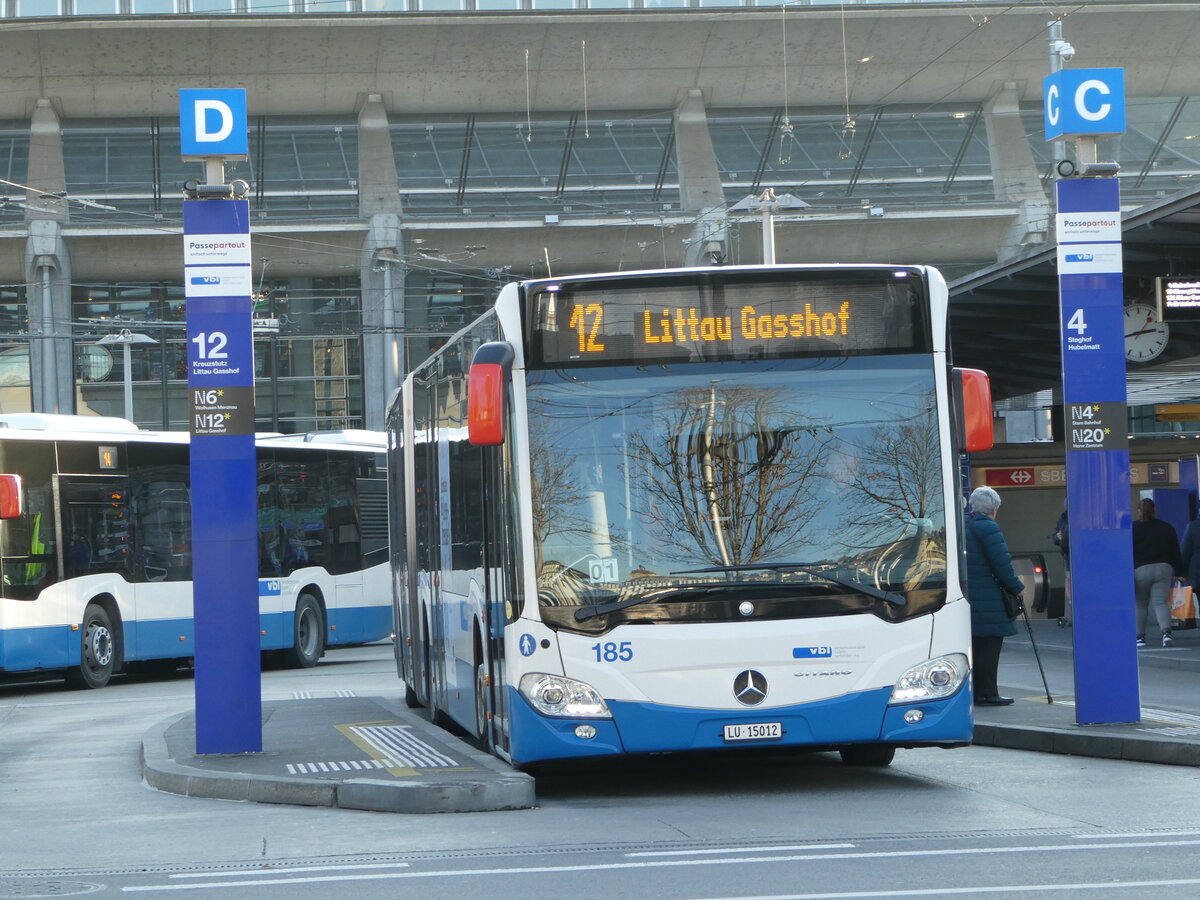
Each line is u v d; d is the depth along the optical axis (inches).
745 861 374.9
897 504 496.4
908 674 488.4
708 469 493.0
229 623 598.2
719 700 481.4
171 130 2716.5
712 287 502.9
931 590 493.0
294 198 2674.7
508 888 347.3
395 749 605.0
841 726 483.8
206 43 2615.7
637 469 493.0
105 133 2711.6
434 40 2650.1
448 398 637.3
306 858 400.5
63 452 1136.8
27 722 922.7
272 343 2696.9
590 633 483.8
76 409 2652.6
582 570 487.5
